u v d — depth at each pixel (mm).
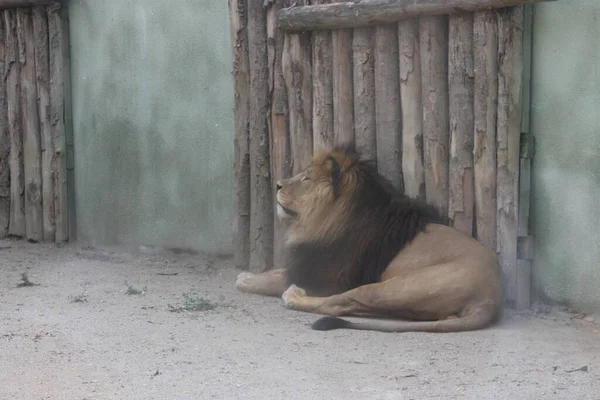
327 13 12344
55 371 8586
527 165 11453
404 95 12047
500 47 11281
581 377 8461
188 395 7875
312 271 11836
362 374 8516
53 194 16828
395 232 11422
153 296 12203
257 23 13414
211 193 14781
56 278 13570
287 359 9016
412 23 11953
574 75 11109
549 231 11461
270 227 13609
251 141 13609
